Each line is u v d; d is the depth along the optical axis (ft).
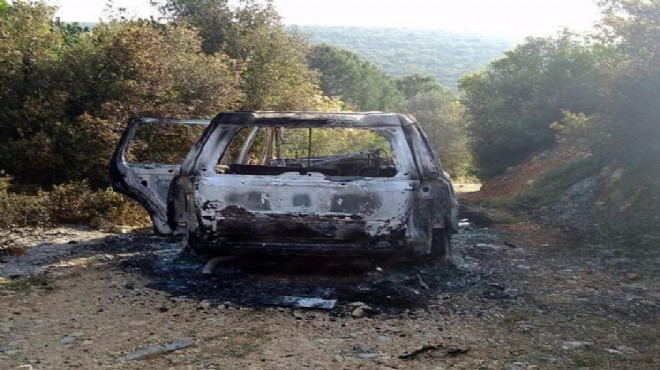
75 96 37.88
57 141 35.76
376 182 20.63
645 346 15.67
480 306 18.83
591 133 39.45
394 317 17.56
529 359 14.67
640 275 23.26
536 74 76.84
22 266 22.44
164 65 41.73
